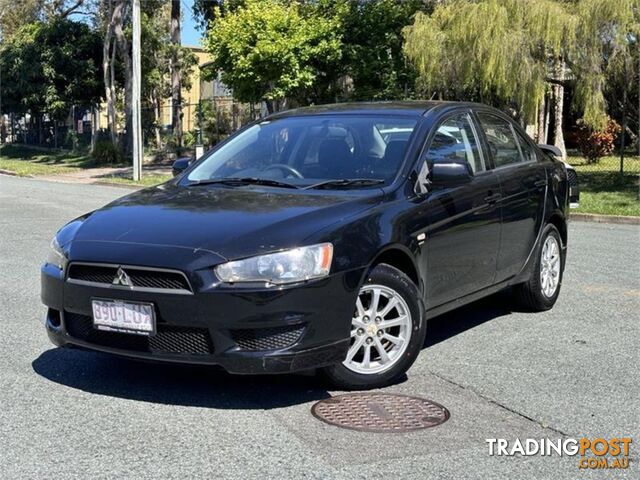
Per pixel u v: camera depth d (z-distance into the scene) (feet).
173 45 114.01
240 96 79.56
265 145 20.52
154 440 14.02
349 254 15.72
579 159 87.30
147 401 15.99
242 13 76.59
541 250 23.50
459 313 24.02
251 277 14.71
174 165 22.82
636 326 22.49
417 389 16.90
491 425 14.90
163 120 142.41
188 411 15.46
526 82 58.59
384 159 18.79
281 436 14.23
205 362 14.83
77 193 69.36
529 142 24.48
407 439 14.15
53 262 16.67
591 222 50.14
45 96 121.70
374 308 16.57
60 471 12.75
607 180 66.23
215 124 112.88
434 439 14.17
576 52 58.18
